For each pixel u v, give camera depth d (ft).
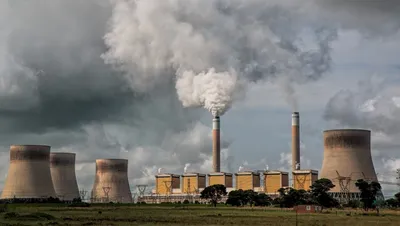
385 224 427.74
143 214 570.87
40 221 441.27
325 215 585.22
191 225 398.42
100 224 403.13
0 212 594.65
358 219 499.10
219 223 425.28
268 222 442.50
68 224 400.47
